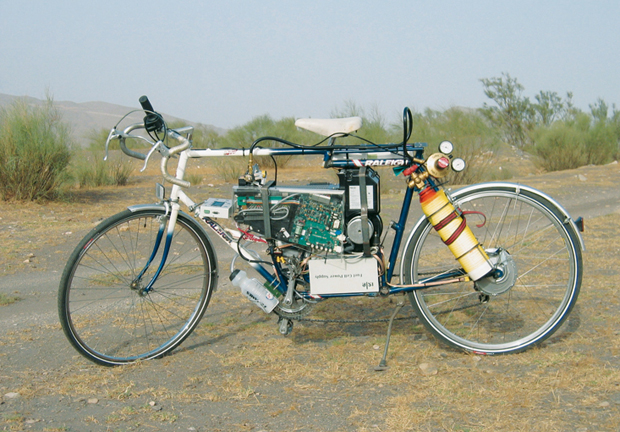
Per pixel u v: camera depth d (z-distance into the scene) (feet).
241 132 62.08
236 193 10.42
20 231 24.45
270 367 10.45
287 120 64.75
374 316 13.07
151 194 38.17
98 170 43.96
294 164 62.03
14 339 12.27
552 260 17.38
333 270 10.44
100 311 13.93
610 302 13.42
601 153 68.18
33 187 32.07
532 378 9.57
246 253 10.91
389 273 10.94
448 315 12.65
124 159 49.67
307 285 10.80
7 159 31.73
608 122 75.46
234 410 8.86
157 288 14.17
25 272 18.39
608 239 20.95
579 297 13.84
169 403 9.12
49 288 16.66
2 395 9.45
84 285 16.40
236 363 10.68
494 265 10.41
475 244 10.41
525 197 10.73
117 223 10.75
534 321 12.31
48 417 8.68
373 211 10.18
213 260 11.50
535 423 8.04
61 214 29.66
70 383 9.91
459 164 10.17
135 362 10.80
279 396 9.29
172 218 11.15
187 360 10.94
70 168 37.83
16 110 33.14
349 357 10.75
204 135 80.53
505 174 51.37
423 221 10.71
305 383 9.73
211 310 13.97
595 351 10.61
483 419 8.25
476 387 9.32
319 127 10.23
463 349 10.77
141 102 10.27
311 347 11.33
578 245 10.57
